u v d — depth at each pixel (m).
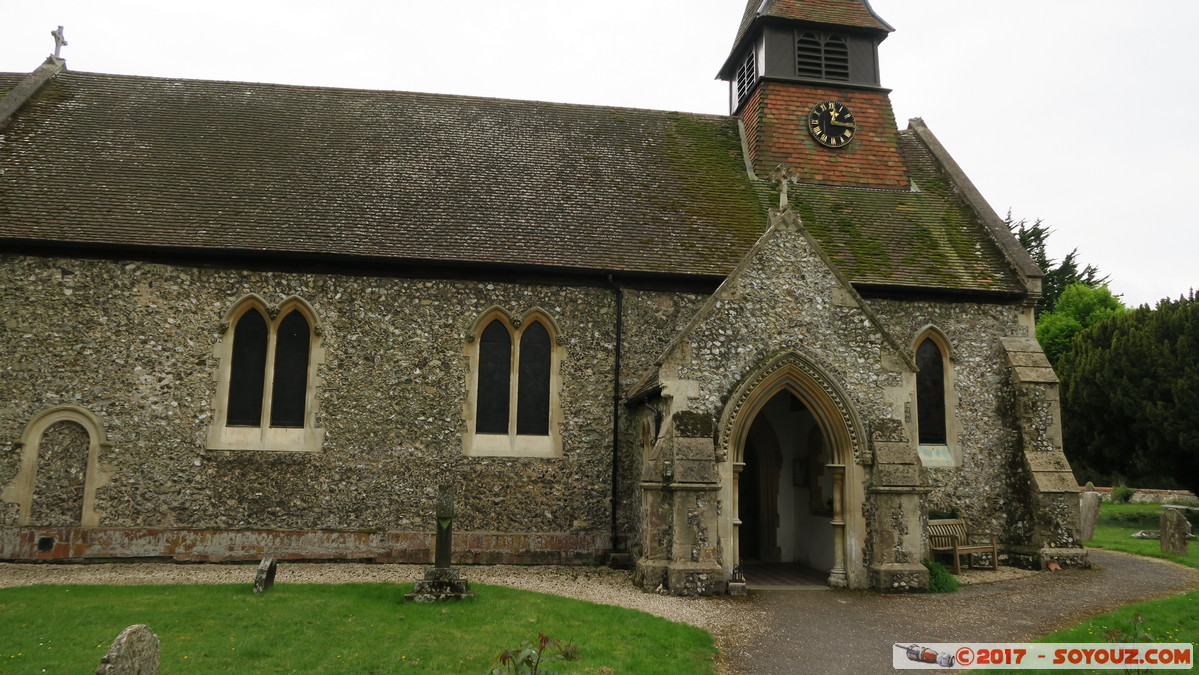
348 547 12.88
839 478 11.78
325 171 15.30
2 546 12.18
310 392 13.21
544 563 13.20
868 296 14.97
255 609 8.89
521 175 16.05
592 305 14.10
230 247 13.11
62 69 16.81
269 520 12.81
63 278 12.88
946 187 18.17
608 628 8.48
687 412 11.25
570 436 13.65
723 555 11.08
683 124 18.83
